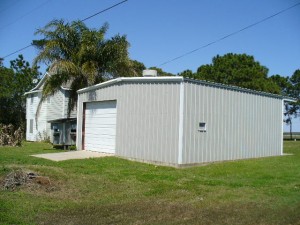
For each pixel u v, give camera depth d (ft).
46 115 103.91
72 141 66.95
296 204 25.22
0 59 119.96
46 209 24.11
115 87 52.44
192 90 44.29
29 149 64.95
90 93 58.29
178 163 42.68
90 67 70.44
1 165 39.17
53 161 45.34
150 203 25.99
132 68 76.28
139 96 48.01
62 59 73.36
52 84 73.36
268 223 20.70
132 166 42.88
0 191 28.53
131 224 20.98
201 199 27.14
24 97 124.67
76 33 73.92
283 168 43.47
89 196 28.27
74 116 91.45
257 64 132.67
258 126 55.67
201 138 45.39
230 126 50.03
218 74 128.26
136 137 47.96
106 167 41.55
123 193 29.25
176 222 21.18
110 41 73.82
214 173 39.45
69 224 21.03
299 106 149.28
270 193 29.07
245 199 27.02
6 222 20.88
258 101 55.77
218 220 21.44
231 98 50.39
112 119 53.52
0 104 123.65
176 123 43.29
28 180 30.86
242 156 52.21
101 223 21.18
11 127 79.66
